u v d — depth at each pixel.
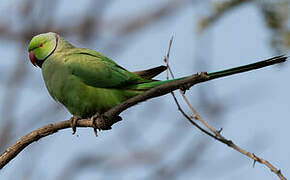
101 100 9.06
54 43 9.88
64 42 9.98
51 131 7.64
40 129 7.48
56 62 9.24
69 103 9.30
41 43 9.91
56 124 7.69
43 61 9.99
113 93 9.04
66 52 9.48
